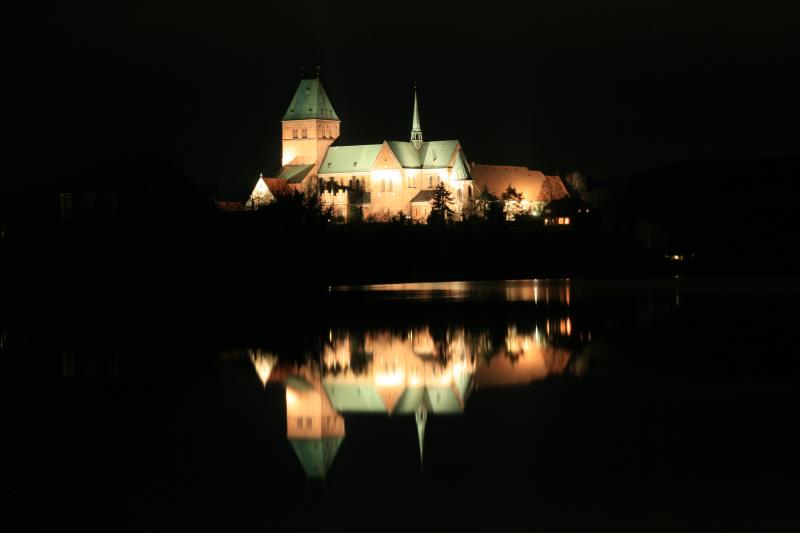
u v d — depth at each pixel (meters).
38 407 64.56
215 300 138.38
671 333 99.06
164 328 106.38
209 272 154.38
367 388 71.00
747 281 187.88
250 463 52.47
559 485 48.56
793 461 51.59
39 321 113.94
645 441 55.62
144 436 57.50
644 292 156.38
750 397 66.19
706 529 42.97
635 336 97.00
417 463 52.38
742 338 94.44
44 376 75.31
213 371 77.88
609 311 121.62
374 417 62.31
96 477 50.12
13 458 53.28
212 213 178.38
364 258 199.75
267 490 48.31
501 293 154.75
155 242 164.75
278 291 152.25
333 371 78.06
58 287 145.75
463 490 48.03
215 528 43.72
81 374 76.38
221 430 59.00
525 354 85.88
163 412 63.38
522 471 50.75
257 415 62.69
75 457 53.38
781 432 57.16
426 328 104.94
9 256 161.75
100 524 44.12
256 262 159.75
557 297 145.00
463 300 140.00
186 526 43.94
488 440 56.38
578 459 52.47
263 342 94.62
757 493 47.00
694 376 74.00
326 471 51.09
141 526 43.94
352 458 53.38
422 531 43.28
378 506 46.19
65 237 170.38
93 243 166.38
